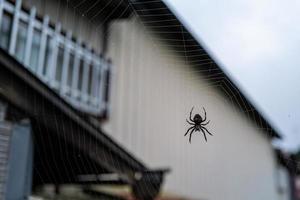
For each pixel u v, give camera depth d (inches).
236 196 506.9
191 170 479.2
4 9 327.3
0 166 301.6
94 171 395.9
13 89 316.8
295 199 537.3
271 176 538.9
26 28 346.0
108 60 420.8
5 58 307.0
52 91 335.6
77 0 383.6
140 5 362.3
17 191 310.8
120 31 419.8
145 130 445.7
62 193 379.2
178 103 451.8
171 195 449.7
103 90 413.1
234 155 499.8
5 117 315.3
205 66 418.6
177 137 465.7
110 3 374.9
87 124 366.3
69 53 385.4
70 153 370.3
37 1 357.4
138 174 410.9
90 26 406.6
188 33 378.3
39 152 362.9
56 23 374.3
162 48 419.2
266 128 489.1
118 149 392.8
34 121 336.8
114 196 404.2
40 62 356.2
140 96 440.8
